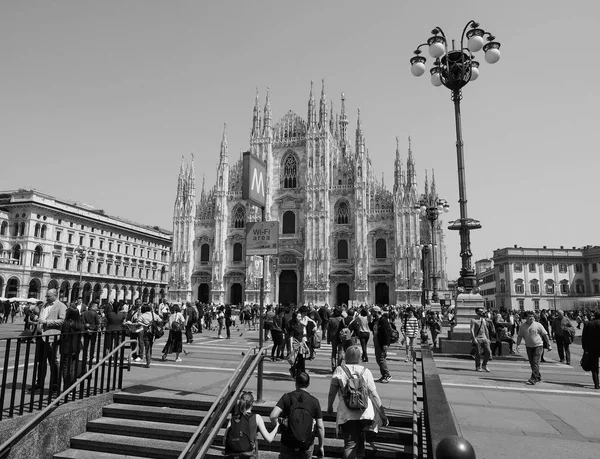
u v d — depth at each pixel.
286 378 16.38
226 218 82.25
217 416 9.06
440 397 7.51
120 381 12.76
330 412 9.39
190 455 8.01
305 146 80.50
